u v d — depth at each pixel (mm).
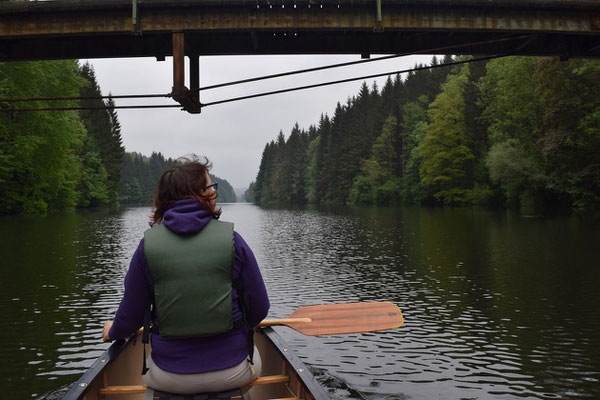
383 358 6051
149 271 2113
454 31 9969
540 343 6520
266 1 9570
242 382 2225
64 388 5180
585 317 7680
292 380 3184
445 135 50375
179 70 9445
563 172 31703
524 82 36719
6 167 29031
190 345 2131
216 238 2143
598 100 28422
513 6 9789
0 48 10562
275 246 18609
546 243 16109
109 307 8625
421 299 9125
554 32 9984
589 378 5344
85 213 46906
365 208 59906
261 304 2230
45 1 9648
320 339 6844
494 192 40812
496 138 39781
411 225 26906
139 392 3105
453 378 5402
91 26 9742
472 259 13547
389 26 9805
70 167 43188
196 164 2311
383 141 73125
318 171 107500
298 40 10609
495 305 8562
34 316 8016
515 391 5047
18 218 32031
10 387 5199
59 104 29516
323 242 19844
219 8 9664
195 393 2166
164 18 9648
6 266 12961
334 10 9773
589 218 25531
